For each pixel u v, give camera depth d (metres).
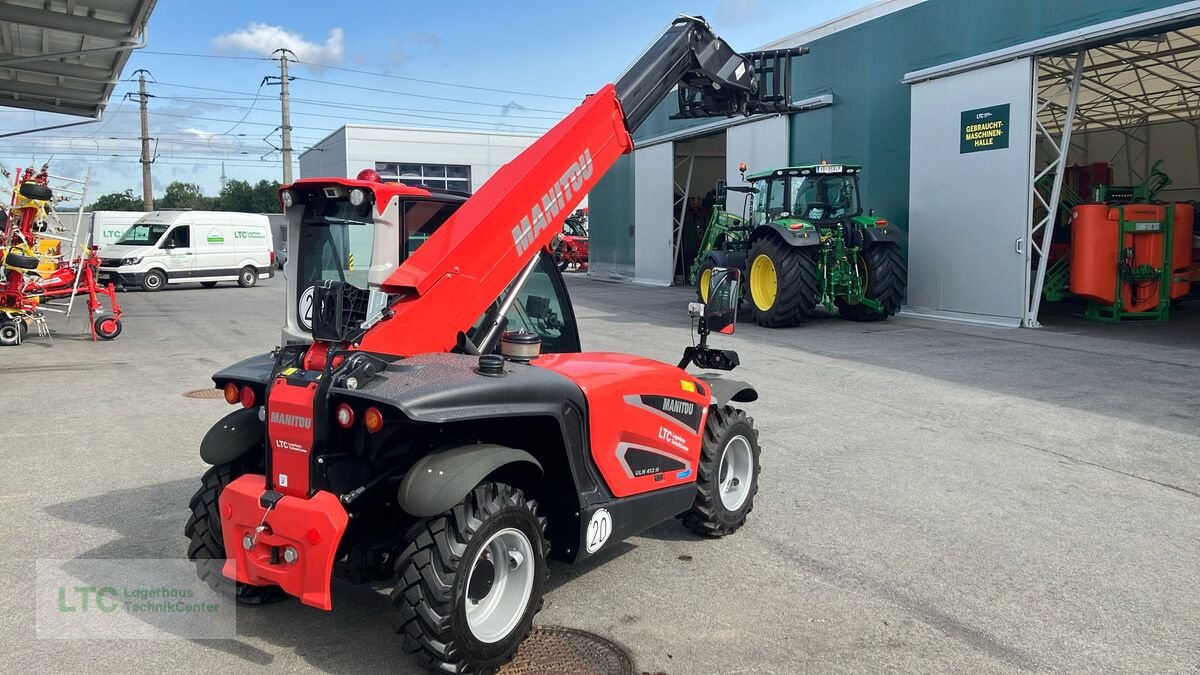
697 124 20.92
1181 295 13.38
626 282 24.95
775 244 13.09
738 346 11.43
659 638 3.48
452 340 3.56
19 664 3.26
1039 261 12.59
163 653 3.35
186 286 25.52
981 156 13.00
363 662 3.29
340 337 3.18
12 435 6.92
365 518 3.38
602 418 3.60
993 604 3.80
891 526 4.80
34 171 11.88
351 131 41.69
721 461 4.54
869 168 15.54
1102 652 3.36
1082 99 18.03
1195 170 19.91
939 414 7.44
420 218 3.84
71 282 13.09
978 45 12.99
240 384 3.48
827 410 7.64
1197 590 3.94
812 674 3.19
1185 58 14.70
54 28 12.79
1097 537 4.61
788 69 5.87
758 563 4.29
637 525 3.88
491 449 3.16
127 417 7.57
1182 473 5.71
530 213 3.89
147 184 47.25
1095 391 8.20
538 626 3.59
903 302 14.77
